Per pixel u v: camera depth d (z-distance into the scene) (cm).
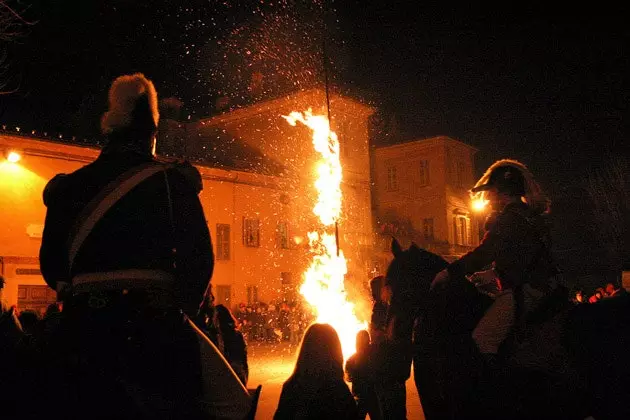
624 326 335
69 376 236
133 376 235
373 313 639
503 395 363
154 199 254
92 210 250
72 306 246
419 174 4488
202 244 255
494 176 398
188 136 3772
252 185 3238
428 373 416
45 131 2980
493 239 376
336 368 456
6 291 2300
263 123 3612
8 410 237
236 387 259
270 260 3256
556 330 358
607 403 332
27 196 2386
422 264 485
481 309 395
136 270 244
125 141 271
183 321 253
